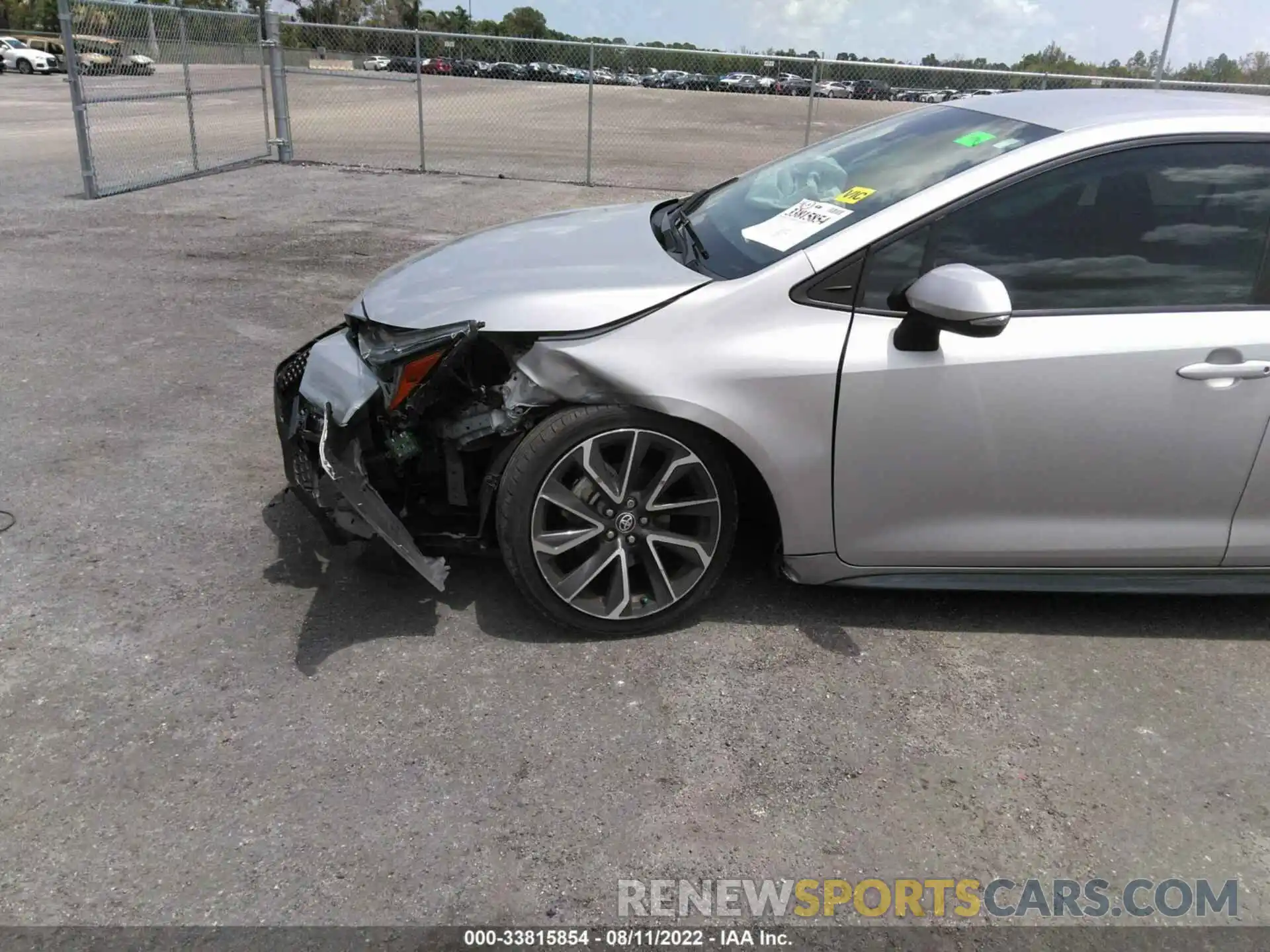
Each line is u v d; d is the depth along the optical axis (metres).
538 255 3.18
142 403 4.68
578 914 2.07
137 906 2.04
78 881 2.09
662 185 13.05
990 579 3.05
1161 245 2.84
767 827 2.34
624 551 2.92
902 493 2.90
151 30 11.05
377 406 2.82
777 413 2.78
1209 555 3.03
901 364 2.75
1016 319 2.79
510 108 16.20
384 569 3.08
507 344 2.79
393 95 15.26
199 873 2.13
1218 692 2.93
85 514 3.61
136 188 10.91
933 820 2.39
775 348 2.75
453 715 2.65
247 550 3.42
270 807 2.31
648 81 13.86
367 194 11.36
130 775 2.39
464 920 2.05
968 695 2.85
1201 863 2.30
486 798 2.37
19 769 2.39
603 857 2.22
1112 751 2.66
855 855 2.27
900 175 3.08
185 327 5.92
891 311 2.78
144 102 11.23
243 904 2.05
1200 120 2.89
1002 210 2.81
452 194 11.55
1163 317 2.80
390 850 2.21
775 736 2.64
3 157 12.84
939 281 2.52
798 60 13.05
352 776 2.42
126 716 2.58
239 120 15.14
